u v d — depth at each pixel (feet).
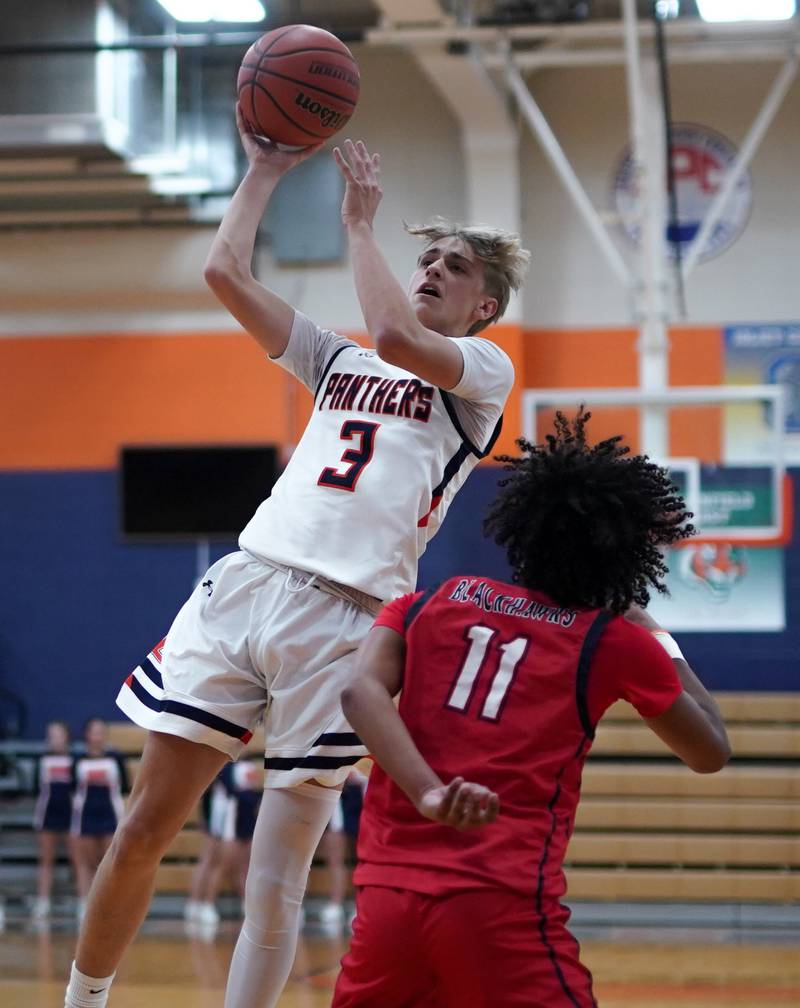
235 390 50.57
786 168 50.29
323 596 12.82
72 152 44.34
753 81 50.37
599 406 42.01
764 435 41.57
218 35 43.45
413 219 50.37
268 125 13.89
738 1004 27.84
